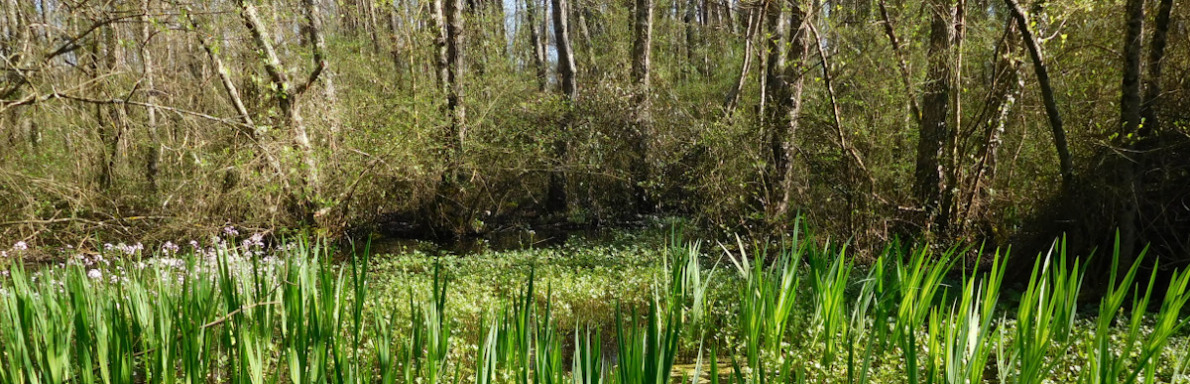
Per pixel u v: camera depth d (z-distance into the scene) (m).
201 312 4.73
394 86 16.27
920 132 10.30
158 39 13.52
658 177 14.80
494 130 15.97
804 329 6.36
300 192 12.89
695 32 24.62
